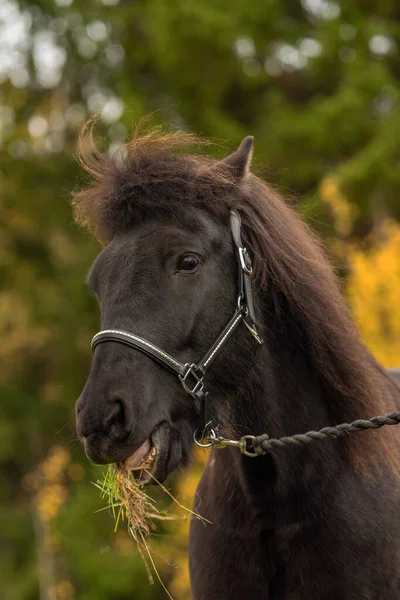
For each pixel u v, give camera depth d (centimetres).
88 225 689
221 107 3219
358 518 639
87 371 3325
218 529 670
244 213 647
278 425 655
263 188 673
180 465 612
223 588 662
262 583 646
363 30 3081
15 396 3375
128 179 626
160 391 593
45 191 3406
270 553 646
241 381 633
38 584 3130
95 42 3438
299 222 690
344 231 2233
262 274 636
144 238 605
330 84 3272
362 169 2744
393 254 1814
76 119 3491
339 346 649
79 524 2706
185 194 619
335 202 2066
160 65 3095
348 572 631
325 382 657
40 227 3406
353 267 1844
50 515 2397
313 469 641
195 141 691
